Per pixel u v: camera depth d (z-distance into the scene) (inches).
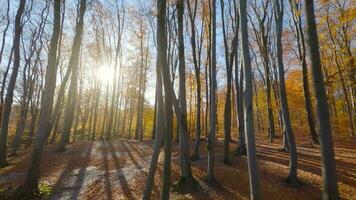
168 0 451.2
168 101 253.3
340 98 1213.7
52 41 379.9
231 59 515.2
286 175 423.5
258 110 1358.3
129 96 1443.2
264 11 727.1
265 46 763.4
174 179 411.2
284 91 418.0
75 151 687.1
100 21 786.2
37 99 1104.8
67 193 360.5
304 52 738.8
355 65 586.2
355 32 754.8
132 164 542.0
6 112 573.0
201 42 742.5
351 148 647.1
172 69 707.4
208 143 407.2
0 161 553.3
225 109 520.4
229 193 353.7
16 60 587.8
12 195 336.2
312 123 740.0
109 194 356.2
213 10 439.8
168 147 248.4
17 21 585.0
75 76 772.0
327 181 192.2
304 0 218.5
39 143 358.0
